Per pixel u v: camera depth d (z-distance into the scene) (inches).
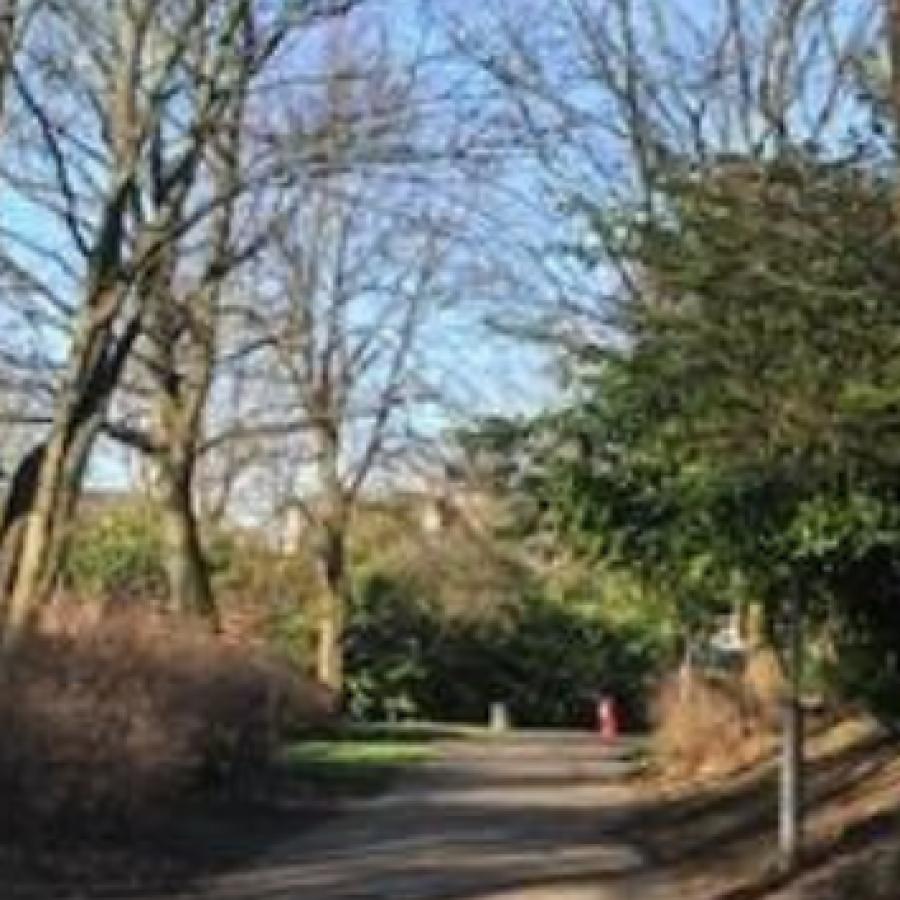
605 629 2797.7
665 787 1423.5
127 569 2359.7
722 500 645.9
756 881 813.2
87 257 1201.4
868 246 477.7
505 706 2923.2
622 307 655.1
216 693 1202.0
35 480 1204.5
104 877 838.5
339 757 1797.5
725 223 492.4
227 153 1299.2
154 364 1614.2
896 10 473.1
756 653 1366.9
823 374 497.0
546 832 1131.3
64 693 884.6
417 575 2871.6
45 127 1266.0
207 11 1218.0
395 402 2397.9
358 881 879.1
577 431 729.6
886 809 896.3
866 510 631.8
